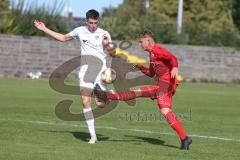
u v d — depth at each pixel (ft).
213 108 181.16
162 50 93.56
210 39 356.18
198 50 338.54
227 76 344.08
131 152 89.86
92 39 99.86
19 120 128.57
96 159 82.53
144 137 108.68
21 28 314.55
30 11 319.06
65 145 94.63
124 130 118.62
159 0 485.15
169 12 479.41
